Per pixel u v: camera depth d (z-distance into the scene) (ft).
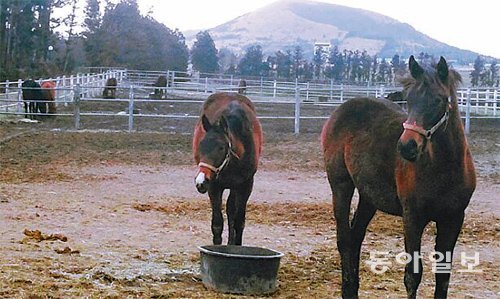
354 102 22.71
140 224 35.17
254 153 27.45
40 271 23.88
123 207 39.75
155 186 47.85
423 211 19.11
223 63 349.00
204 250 23.77
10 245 28.12
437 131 18.26
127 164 57.88
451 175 18.54
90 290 21.90
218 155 25.40
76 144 67.31
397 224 37.76
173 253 28.99
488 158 65.00
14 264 24.67
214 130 25.94
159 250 29.45
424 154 18.49
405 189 19.22
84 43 223.71
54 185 46.39
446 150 18.42
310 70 270.46
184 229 34.65
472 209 42.57
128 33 234.79
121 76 156.04
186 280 24.56
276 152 65.82
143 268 25.77
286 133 80.28
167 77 144.15
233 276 23.06
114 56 226.17
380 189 20.70
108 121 88.84
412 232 19.20
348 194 22.81
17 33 182.70
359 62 272.72
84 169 54.19
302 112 103.86
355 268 23.12
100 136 73.36
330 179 23.11
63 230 32.40
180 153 64.64
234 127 26.76
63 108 100.07
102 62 221.25
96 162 58.13
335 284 25.12
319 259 29.30
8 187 44.47
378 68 264.93
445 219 19.40
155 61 236.84
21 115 87.04
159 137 74.08
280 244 32.35
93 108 101.65
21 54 181.47
